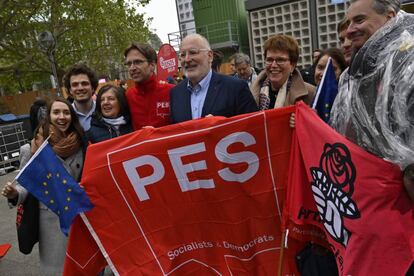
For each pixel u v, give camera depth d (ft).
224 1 36.42
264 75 10.44
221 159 7.46
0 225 16.94
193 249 7.85
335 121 6.32
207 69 9.24
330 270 6.89
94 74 11.99
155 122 10.62
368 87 5.33
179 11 40.70
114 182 7.71
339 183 5.82
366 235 5.44
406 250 5.20
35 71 62.03
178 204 7.74
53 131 9.45
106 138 10.28
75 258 7.84
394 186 5.20
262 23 30.22
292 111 7.07
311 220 6.88
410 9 18.65
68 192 7.52
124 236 7.79
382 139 5.17
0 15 49.14
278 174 7.32
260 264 7.61
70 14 54.49
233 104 8.90
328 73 7.32
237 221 7.60
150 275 7.78
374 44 5.31
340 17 26.30
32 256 13.73
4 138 28.37
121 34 61.11
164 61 27.84
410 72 4.75
